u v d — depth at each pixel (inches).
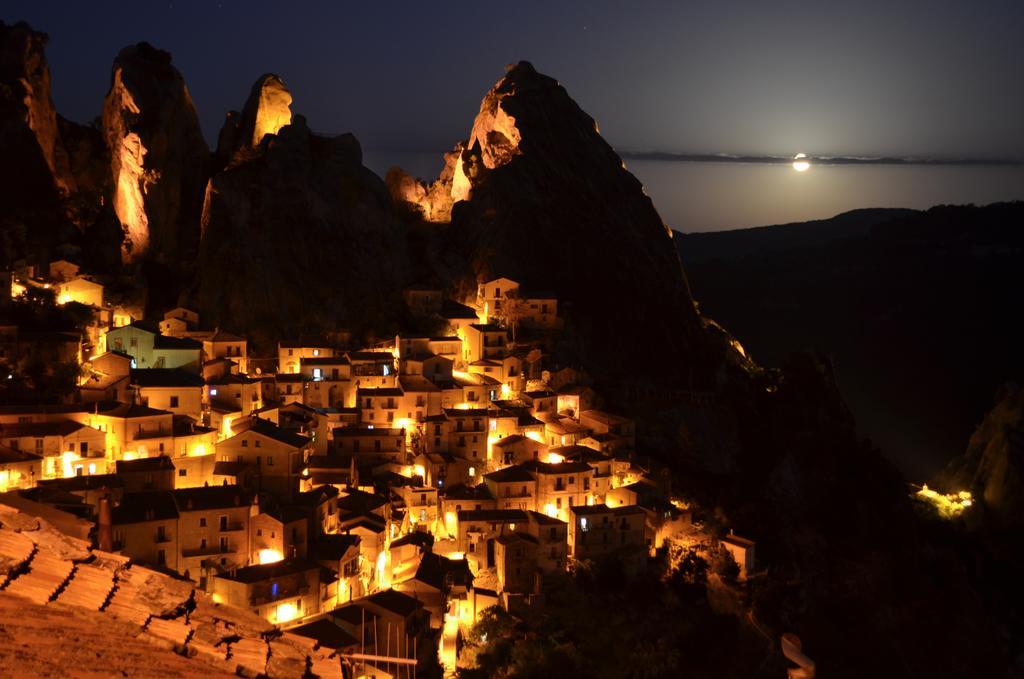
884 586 5383.9
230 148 6860.2
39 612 756.0
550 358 5999.0
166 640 799.7
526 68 7362.2
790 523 5344.5
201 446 4104.3
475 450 4840.1
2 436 3710.6
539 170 6855.3
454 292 6461.6
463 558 4126.5
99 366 4564.5
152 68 6348.4
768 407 6451.8
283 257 5940.0
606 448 5123.0
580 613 3964.1
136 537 3262.8
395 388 5103.3
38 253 5319.9
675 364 6451.8
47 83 5915.4
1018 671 5585.6
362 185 6373.0
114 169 6117.1
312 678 863.1
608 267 6638.8
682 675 4010.8
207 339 5310.0
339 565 3481.8
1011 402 6978.4
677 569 4463.6
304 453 4202.8
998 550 6309.1
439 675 3398.1
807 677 1103.0
